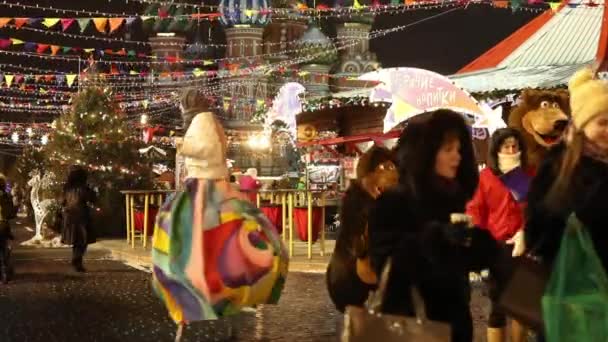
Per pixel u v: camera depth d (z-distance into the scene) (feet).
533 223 20.30
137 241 92.32
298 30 266.36
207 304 34.71
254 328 40.75
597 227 19.39
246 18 254.68
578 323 18.76
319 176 130.72
